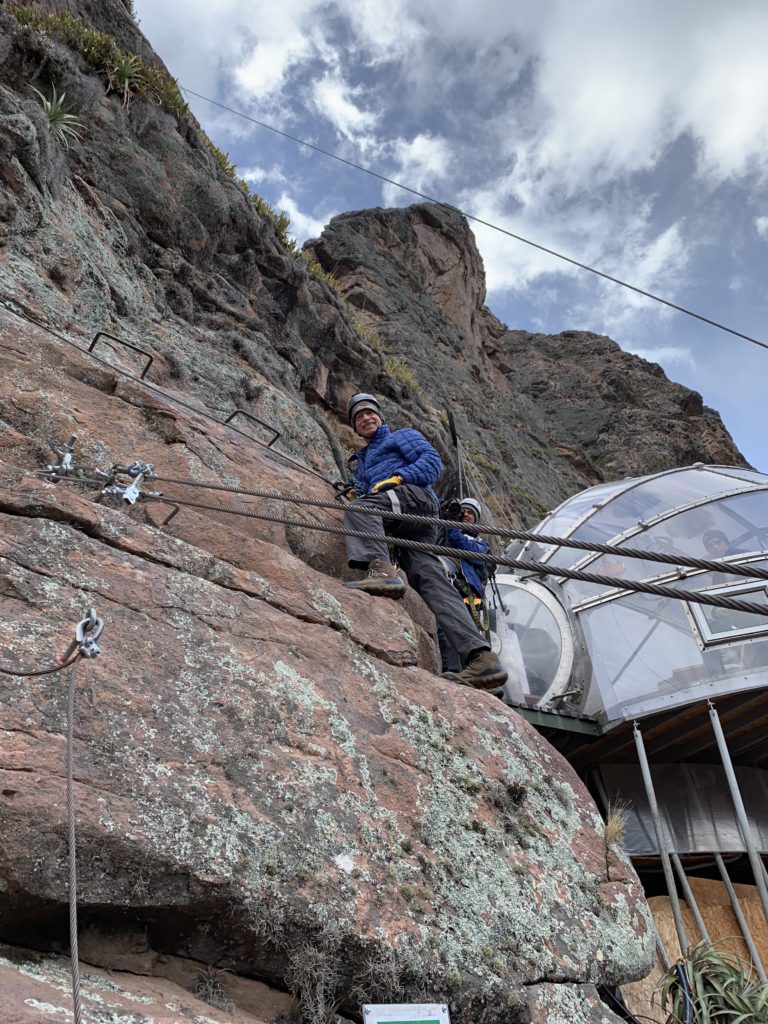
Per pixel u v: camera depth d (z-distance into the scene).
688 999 4.95
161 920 3.06
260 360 9.98
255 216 12.02
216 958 3.17
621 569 10.56
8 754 2.96
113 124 10.29
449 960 3.53
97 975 2.85
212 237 11.04
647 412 43.53
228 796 3.43
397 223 37.41
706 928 8.37
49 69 9.62
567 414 42.06
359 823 3.79
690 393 46.28
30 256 7.18
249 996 3.17
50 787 2.95
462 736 4.92
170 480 4.52
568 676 9.89
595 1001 3.98
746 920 8.49
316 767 3.89
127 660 3.67
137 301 8.58
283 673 4.29
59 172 8.42
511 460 27.97
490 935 3.79
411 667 5.37
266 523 6.20
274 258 12.05
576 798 5.12
